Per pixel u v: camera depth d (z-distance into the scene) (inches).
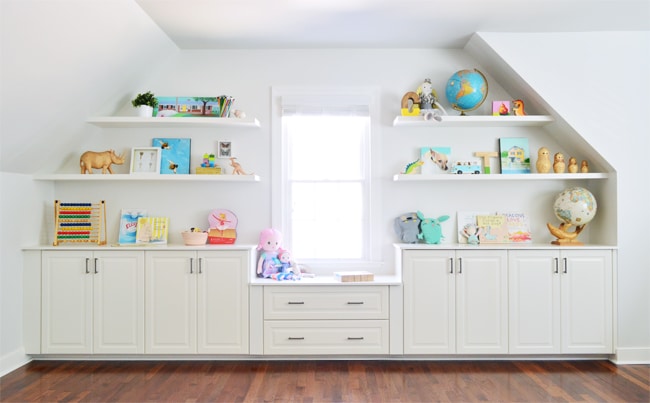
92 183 161.0
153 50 149.6
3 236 137.9
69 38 113.8
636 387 127.0
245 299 145.6
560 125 152.6
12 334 141.1
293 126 164.6
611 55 148.6
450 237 162.4
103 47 127.2
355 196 164.9
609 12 134.0
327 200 164.4
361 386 127.4
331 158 165.5
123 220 159.6
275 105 162.7
